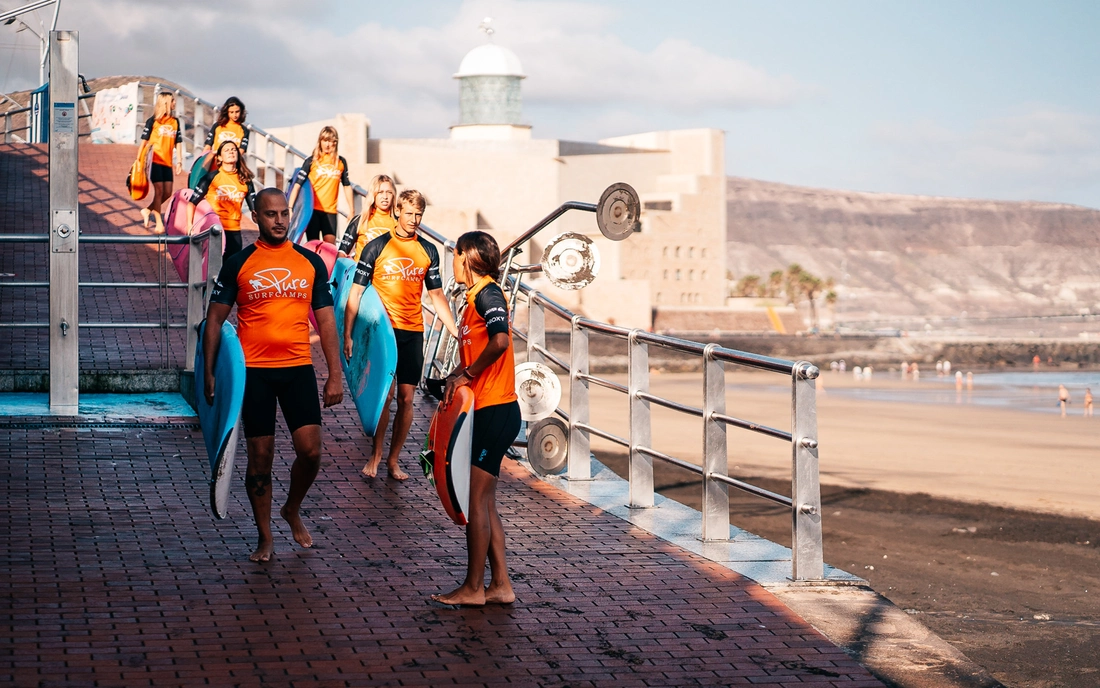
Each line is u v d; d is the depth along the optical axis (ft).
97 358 36.65
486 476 18.33
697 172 378.53
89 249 50.93
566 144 338.75
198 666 15.19
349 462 29.17
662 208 378.12
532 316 32.12
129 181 54.29
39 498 23.89
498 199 319.27
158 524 22.56
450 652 16.22
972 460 115.24
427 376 37.14
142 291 45.70
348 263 30.30
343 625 17.20
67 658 15.24
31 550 20.33
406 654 16.06
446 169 315.78
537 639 16.96
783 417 173.37
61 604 17.49
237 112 49.29
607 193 27.37
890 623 18.20
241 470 27.55
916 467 108.58
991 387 282.56
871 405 207.92
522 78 345.31
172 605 17.74
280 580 19.36
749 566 21.44
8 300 42.98
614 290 338.75
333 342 20.86
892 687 15.51
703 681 15.51
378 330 26.25
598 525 24.68
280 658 15.66
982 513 80.12
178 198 46.16
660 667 15.98
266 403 20.34
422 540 22.52
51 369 30.63
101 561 19.92
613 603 18.92
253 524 23.02
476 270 18.33
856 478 99.86
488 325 17.98
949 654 16.84
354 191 47.14
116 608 17.44
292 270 20.35
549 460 29.66
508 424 18.37
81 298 43.75
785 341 381.40
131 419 30.60
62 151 30.50
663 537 23.70
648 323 339.36
